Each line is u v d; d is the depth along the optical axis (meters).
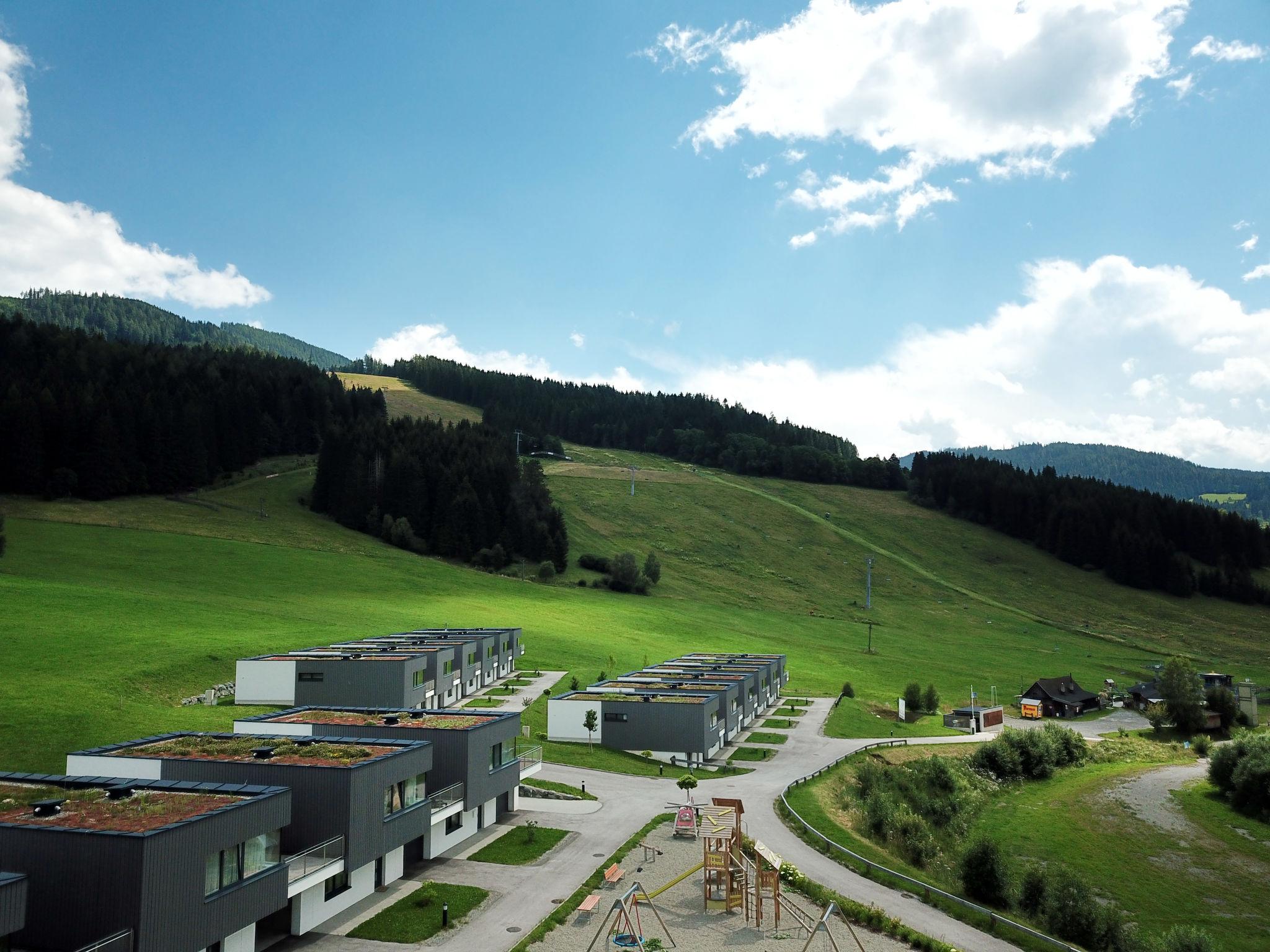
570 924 40.59
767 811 61.47
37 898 30.52
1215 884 62.56
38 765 58.88
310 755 44.56
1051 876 58.97
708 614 181.75
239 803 34.53
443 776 52.41
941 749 94.19
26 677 77.25
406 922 40.19
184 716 74.06
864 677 141.75
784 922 41.69
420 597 153.12
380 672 85.44
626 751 81.44
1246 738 85.06
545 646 130.88
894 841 59.38
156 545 154.12
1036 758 93.94
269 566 154.38
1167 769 96.69
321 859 39.81
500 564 197.25
